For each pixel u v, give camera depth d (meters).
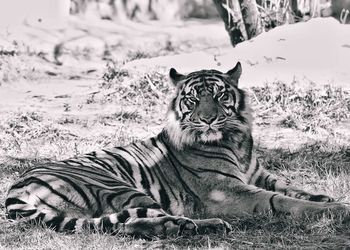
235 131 10.29
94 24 25.31
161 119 15.98
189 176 10.12
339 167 12.10
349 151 13.24
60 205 9.20
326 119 15.20
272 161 12.64
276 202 9.51
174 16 27.69
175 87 10.47
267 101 16.30
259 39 19.53
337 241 8.66
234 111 10.28
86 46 23.45
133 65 18.95
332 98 15.99
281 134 14.71
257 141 14.20
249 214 9.59
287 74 17.53
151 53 24.00
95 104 17.23
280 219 9.31
